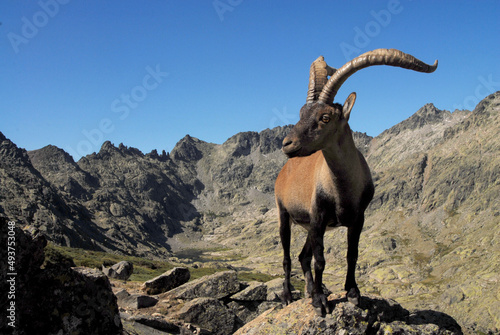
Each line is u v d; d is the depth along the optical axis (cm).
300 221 253
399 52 188
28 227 188
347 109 202
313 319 226
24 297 175
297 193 247
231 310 446
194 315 428
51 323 180
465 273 5059
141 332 337
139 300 437
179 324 399
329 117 200
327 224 226
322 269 221
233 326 440
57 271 186
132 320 350
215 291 488
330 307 228
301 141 201
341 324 223
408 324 241
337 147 205
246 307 491
